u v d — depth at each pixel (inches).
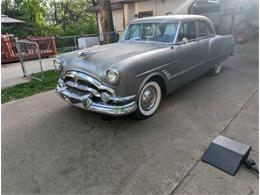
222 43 201.5
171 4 467.8
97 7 581.3
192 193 77.0
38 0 839.1
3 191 81.4
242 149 92.0
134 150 101.9
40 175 88.8
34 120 135.6
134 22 166.7
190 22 154.4
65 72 124.6
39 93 188.5
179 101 154.8
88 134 116.9
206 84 190.1
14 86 209.0
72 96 119.0
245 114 131.8
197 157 95.3
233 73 220.8
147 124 124.9
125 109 109.7
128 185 81.7
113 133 116.8
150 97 128.9
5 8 777.6
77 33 723.4
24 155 101.8
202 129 117.3
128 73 106.3
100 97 110.7
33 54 367.6
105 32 325.4
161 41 144.9
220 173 85.5
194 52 156.3
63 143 109.9
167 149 101.6
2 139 115.5
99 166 92.4
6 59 344.2
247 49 348.2
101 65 109.7
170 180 83.1
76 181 84.9
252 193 76.1
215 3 490.0
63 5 1130.0
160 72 126.3
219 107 142.9
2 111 151.4
